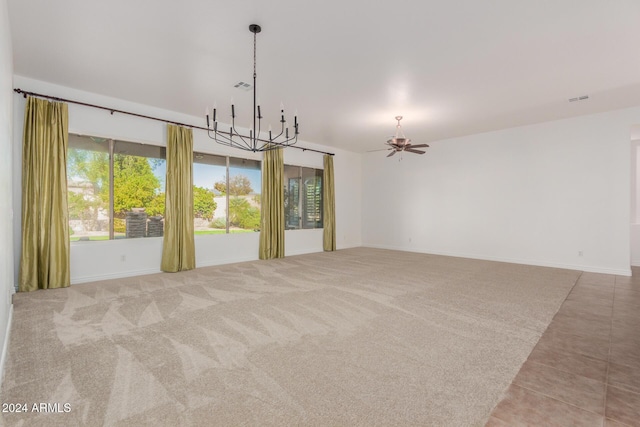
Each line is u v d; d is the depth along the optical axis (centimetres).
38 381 190
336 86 408
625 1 242
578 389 184
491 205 647
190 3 247
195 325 280
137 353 227
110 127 462
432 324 285
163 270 511
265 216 649
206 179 584
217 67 358
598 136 525
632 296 379
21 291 386
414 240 778
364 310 323
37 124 396
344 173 849
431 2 245
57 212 410
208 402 170
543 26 277
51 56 337
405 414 161
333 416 159
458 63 346
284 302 349
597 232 528
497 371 204
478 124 591
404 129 629
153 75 382
